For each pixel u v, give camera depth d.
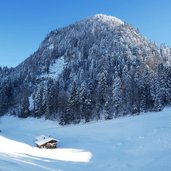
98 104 119.38
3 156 28.33
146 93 116.69
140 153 53.44
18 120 139.38
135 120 94.38
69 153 64.88
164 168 37.72
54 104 133.38
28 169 23.06
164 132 68.38
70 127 106.12
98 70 176.88
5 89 180.38
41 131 106.25
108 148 66.19
